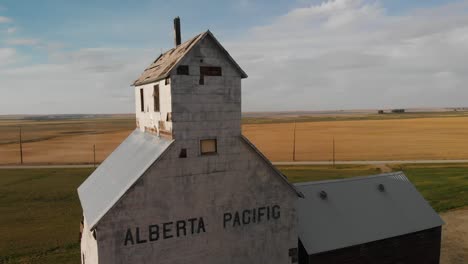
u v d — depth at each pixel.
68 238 26.42
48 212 33.75
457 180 45.31
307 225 17.58
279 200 15.23
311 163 65.81
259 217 14.84
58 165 65.62
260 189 14.76
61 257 22.84
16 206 35.84
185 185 13.23
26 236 26.84
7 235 27.06
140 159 14.38
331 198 19.58
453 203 34.06
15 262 22.08
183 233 13.33
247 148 14.34
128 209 12.26
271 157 74.69
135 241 12.45
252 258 14.83
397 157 71.50
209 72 13.38
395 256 18.94
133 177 12.89
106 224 11.95
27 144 104.44
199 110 13.30
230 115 13.94
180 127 12.99
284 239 15.46
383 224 18.91
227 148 13.97
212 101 13.52
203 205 13.63
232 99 13.92
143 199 12.48
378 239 18.06
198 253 13.68
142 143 16.34
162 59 17.06
